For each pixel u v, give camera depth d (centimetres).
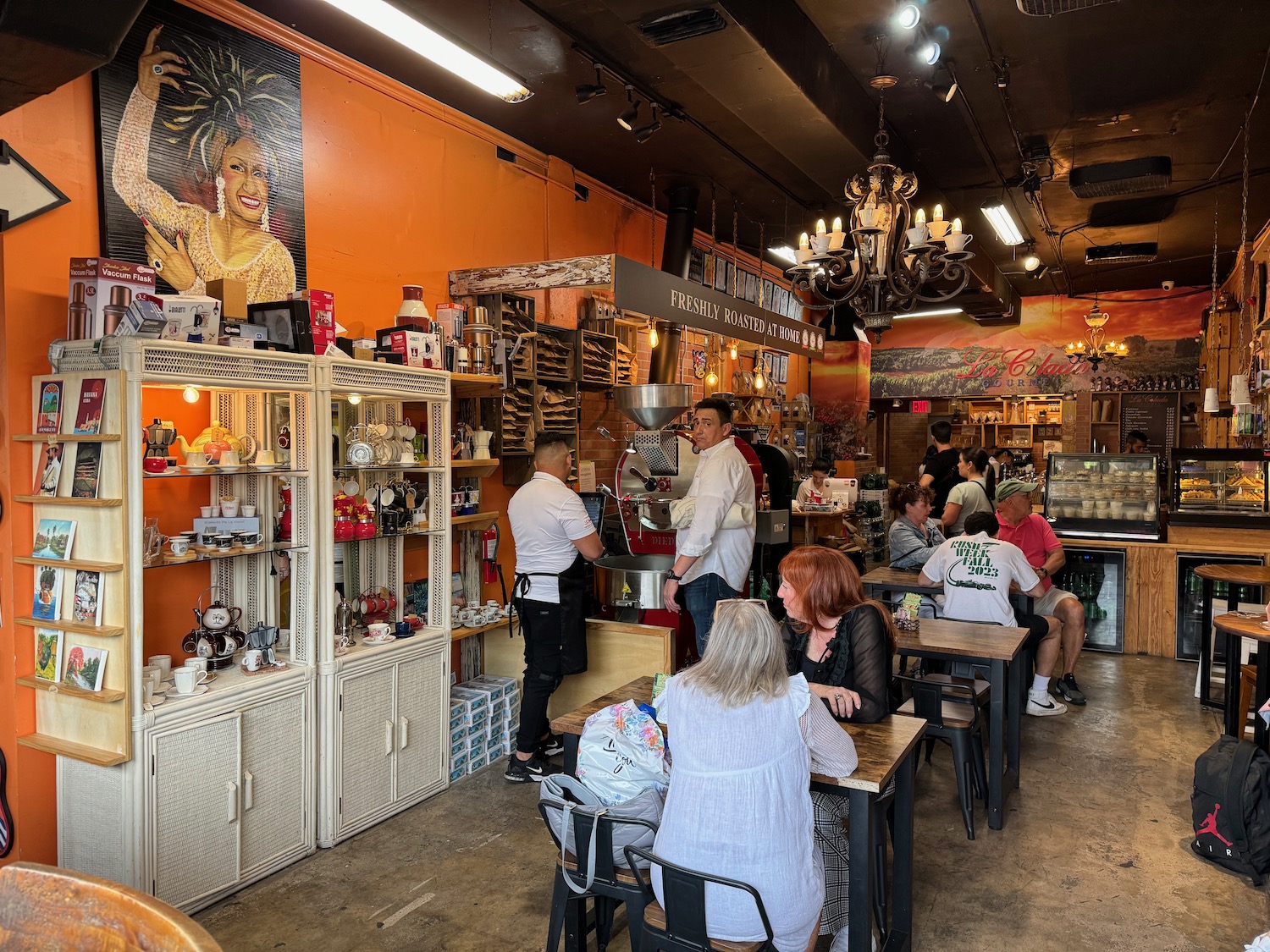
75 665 293
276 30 392
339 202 429
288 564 381
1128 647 698
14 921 135
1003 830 373
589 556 423
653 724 241
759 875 197
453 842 359
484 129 534
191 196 357
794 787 205
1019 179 684
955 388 1341
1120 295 1233
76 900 132
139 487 284
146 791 284
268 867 328
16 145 300
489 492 541
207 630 340
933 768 450
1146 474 713
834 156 545
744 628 207
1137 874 334
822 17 441
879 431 1455
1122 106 547
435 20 412
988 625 422
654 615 528
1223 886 325
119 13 192
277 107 394
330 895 315
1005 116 564
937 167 663
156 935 122
